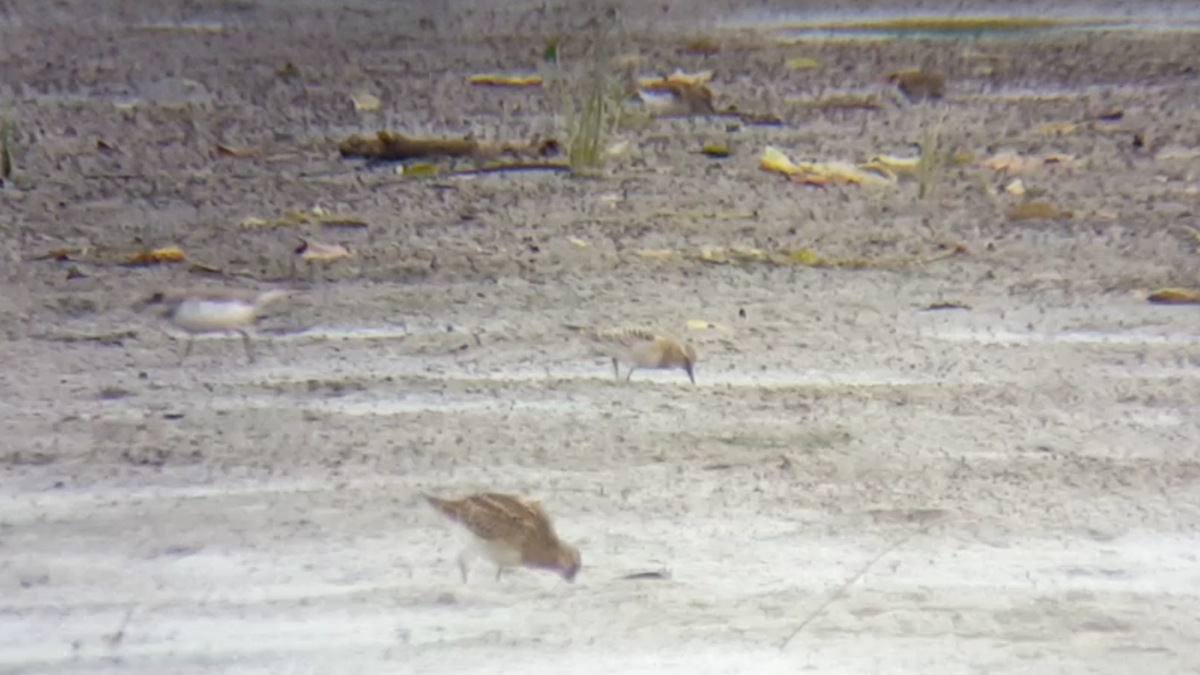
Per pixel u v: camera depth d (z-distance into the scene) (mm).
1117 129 42062
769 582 17719
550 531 17609
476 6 59031
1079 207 34656
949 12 59094
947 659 15984
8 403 22875
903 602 17266
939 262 30781
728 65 49531
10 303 27438
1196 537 19000
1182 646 16312
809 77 48031
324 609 16969
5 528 18797
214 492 19984
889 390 24078
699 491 20266
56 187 35156
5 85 45406
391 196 35031
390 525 19094
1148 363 25297
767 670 15727
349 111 43062
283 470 20719
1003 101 45312
